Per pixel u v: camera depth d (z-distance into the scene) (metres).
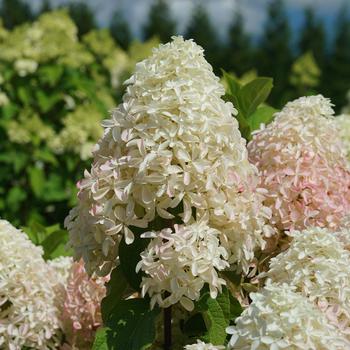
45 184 2.85
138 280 1.14
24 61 2.94
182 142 1.09
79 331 1.32
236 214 1.13
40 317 1.26
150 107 1.10
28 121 2.83
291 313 0.96
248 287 1.21
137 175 1.08
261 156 1.30
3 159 2.81
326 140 1.30
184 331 1.20
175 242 1.07
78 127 2.86
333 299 1.07
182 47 1.12
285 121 1.31
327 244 1.08
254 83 1.53
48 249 1.60
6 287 1.25
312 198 1.26
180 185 1.09
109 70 3.68
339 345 0.96
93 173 1.12
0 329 1.24
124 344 1.12
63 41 3.01
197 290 1.08
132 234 1.10
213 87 1.12
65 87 2.97
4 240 1.26
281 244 1.27
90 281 1.33
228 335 1.16
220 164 1.11
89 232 1.14
